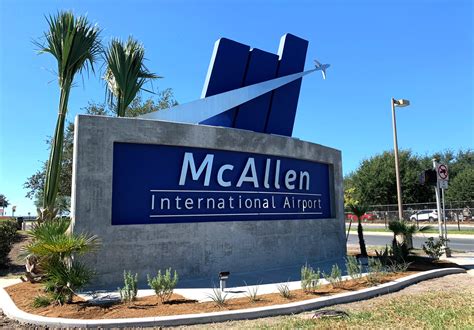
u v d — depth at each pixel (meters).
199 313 6.33
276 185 12.21
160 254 9.42
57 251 7.12
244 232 10.97
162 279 7.44
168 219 9.80
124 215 9.26
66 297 7.10
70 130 21.95
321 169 14.17
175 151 10.16
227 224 10.66
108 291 8.21
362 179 57.03
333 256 13.65
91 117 9.04
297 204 12.85
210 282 9.37
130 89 12.45
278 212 12.12
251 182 11.52
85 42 10.33
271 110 13.09
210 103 11.62
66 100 10.31
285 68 13.72
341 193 14.50
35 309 6.81
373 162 57.78
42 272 9.09
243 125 12.31
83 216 8.67
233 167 11.17
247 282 9.38
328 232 13.62
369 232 32.53
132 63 12.62
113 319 5.99
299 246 12.41
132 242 9.11
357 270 9.62
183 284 9.15
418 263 11.86
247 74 12.77
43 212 9.67
